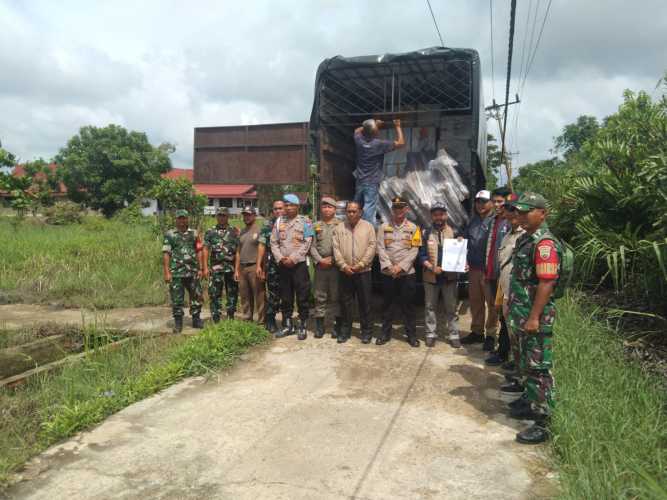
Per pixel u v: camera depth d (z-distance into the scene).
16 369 4.88
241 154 6.95
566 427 3.02
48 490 2.70
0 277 9.38
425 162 6.55
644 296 5.03
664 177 4.76
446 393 4.05
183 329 6.34
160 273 9.80
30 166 41.91
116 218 21.97
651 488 2.23
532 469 2.86
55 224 20.92
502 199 4.92
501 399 3.93
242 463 2.96
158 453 3.09
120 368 4.57
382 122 6.36
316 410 3.72
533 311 3.11
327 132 6.78
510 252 4.23
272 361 4.93
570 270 3.15
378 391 4.11
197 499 2.60
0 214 24.05
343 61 6.20
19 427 3.42
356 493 2.63
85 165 40.38
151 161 42.97
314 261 5.77
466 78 6.46
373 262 6.68
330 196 6.93
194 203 12.78
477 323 5.49
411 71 6.31
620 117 6.78
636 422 3.04
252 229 6.11
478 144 6.17
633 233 5.16
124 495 2.64
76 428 3.41
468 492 2.63
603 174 5.88
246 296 6.16
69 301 8.12
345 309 5.59
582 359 4.05
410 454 3.05
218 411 3.73
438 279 5.35
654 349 4.19
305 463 2.95
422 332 6.10
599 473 2.55
